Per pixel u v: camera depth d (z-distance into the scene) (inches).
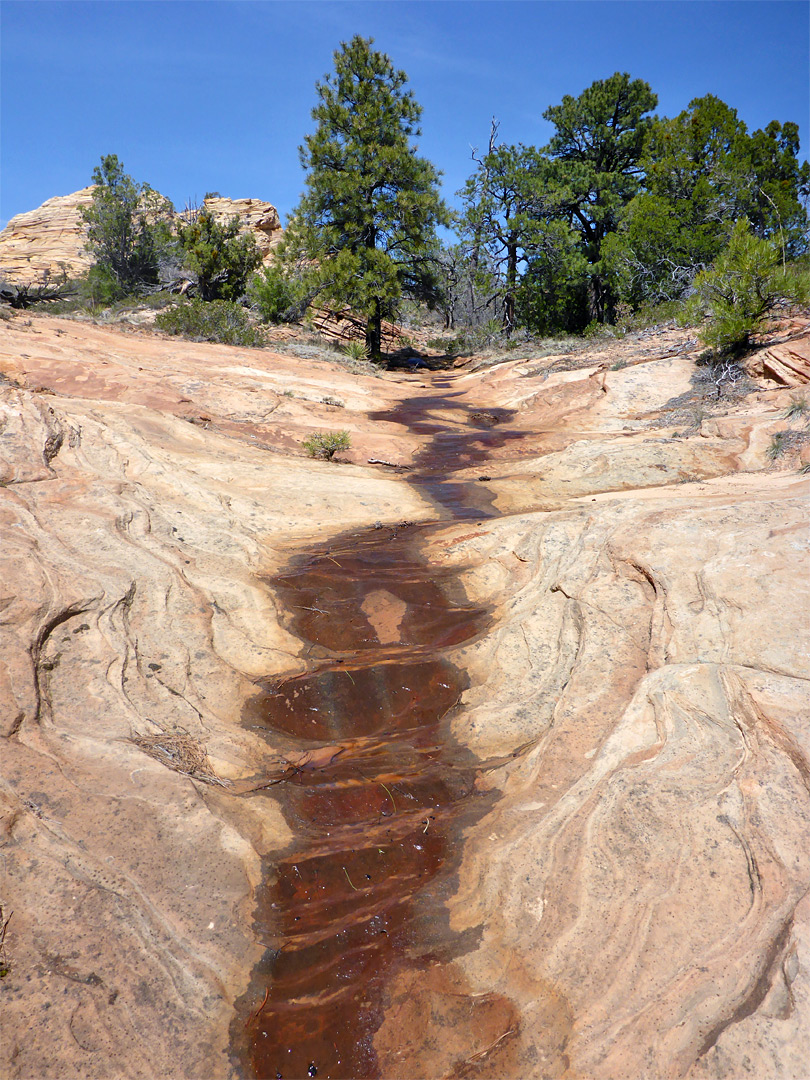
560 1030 106.3
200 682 186.9
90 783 143.3
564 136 1228.5
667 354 567.5
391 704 187.3
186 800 144.0
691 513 240.1
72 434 305.4
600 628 199.2
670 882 122.9
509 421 496.4
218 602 222.8
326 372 629.0
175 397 454.9
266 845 141.9
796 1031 98.9
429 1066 104.7
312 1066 104.9
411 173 935.7
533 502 323.9
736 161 888.9
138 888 125.4
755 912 115.0
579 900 124.0
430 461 407.8
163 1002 110.1
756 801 132.7
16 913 116.1
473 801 154.3
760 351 479.5
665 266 916.6
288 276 1021.2
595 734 163.5
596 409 484.1
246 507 301.0
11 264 1616.6
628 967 112.2
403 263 976.9
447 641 213.8
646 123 1175.6
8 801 133.1
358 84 940.0
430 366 940.0
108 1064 101.1
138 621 202.1
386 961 119.6
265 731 175.6
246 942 122.0
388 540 284.7
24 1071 97.7
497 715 180.2
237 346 762.2
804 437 340.5
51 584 199.5
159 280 1358.3
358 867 137.8
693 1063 98.5
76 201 1743.4
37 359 480.7
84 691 170.1
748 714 152.4
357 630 219.9
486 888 131.3
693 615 190.1
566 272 1119.6
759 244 497.7
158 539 248.1
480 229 1147.9
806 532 212.5
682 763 145.5
